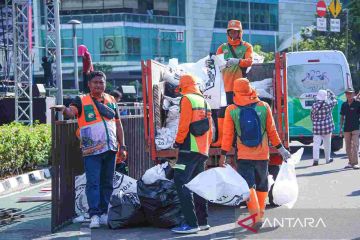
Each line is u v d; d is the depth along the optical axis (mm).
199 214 9438
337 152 22844
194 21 84938
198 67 12008
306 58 21562
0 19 32812
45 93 27500
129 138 13492
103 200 10062
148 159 15180
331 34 58750
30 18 23844
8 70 32906
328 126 18516
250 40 89125
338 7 54250
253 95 9344
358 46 58656
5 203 12797
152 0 82812
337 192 13000
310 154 22188
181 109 9227
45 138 18828
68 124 10211
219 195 8820
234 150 11000
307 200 11938
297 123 21609
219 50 12117
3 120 25594
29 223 10367
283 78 11375
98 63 78938
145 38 80812
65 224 10078
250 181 9250
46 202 12805
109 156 10000
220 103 11641
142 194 9617
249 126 9164
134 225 9789
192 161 9211
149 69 11016
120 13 79125
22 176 16344
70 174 10352
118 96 14828
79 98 9828
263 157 9289
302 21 93500
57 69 22109
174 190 9688
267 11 90875
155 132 11172
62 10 81688
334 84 21438
